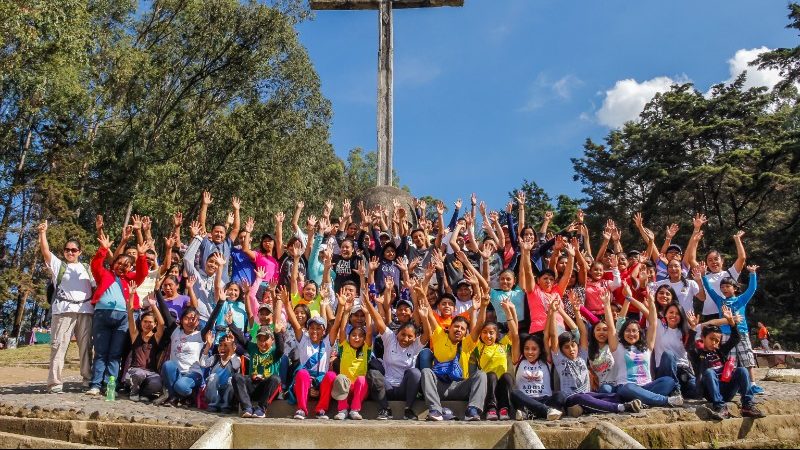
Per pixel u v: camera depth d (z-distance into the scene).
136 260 9.25
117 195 27.58
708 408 7.44
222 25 28.69
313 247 10.64
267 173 30.47
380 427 5.77
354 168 51.81
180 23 29.47
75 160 25.91
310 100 30.48
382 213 12.73
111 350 8.47
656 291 9.09
